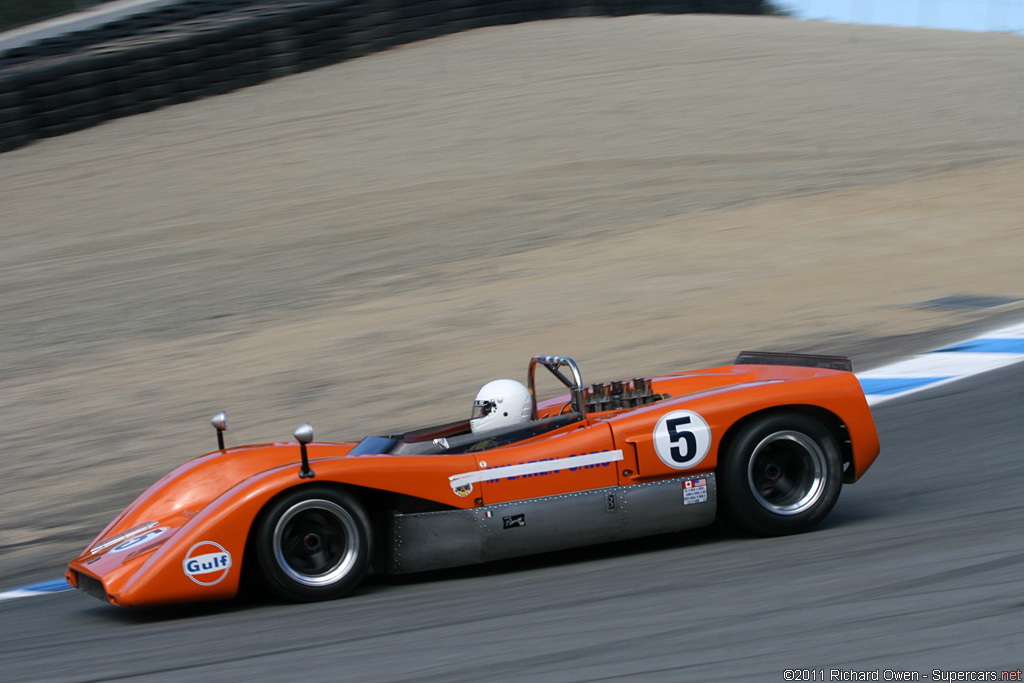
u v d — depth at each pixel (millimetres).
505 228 60750
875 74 97062
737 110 86062
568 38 109312
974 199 61531
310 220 65000
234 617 17594
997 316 40250
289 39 99000
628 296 47000
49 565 23500
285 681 14461
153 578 17156
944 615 14906
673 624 15445
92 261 60062
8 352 46125
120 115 89875
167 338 46156
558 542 18781
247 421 34500
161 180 75188
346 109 89250
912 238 54656
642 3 123000
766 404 19438
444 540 18328
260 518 17719
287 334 45031
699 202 63688
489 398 20828
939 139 76500
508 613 16625
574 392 21562
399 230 61750
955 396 30672
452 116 86500
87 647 16922
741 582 17094
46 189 75062
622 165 73000
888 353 36531
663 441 19031
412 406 34344
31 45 95812
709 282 48594
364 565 18062
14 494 29500
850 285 46875
